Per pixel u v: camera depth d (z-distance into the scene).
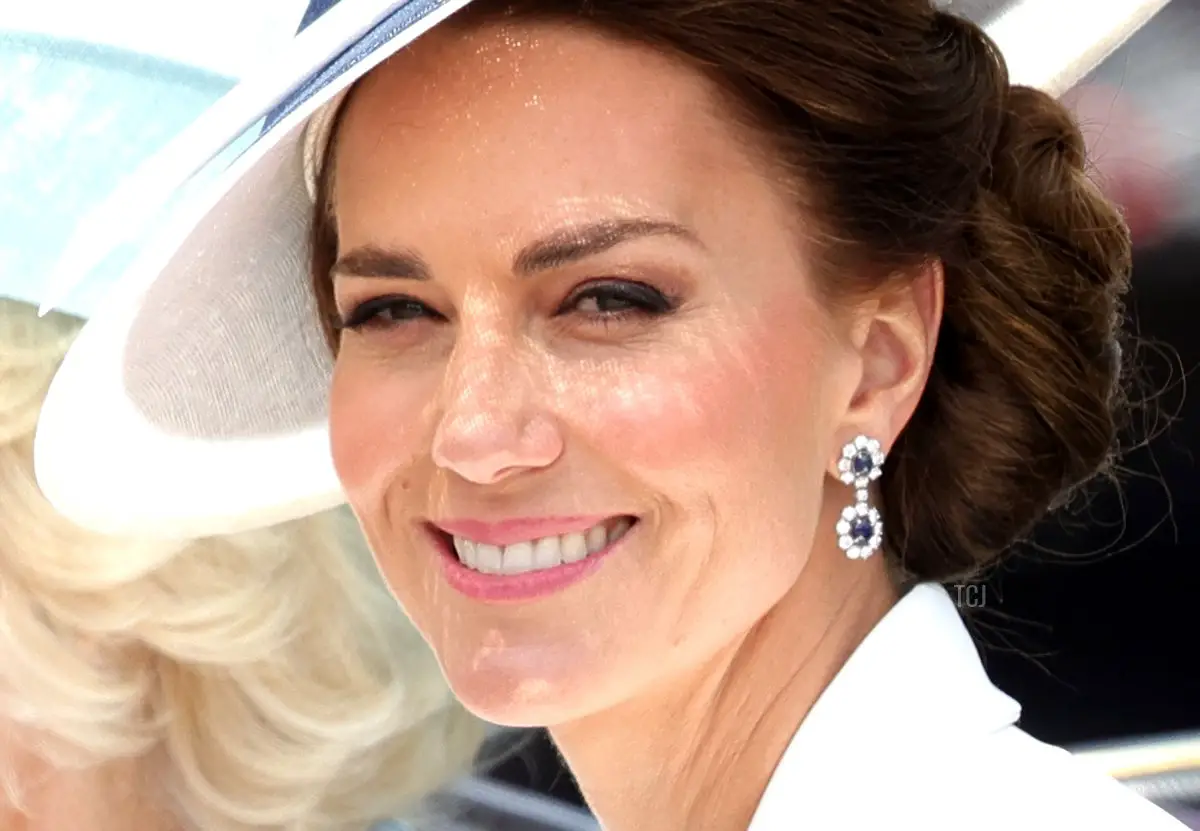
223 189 3.14
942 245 3.50
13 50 4.15
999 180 3.73
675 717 3.57
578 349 3.17
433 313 3.37
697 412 3.15
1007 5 4.01
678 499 3.18
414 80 3.17
